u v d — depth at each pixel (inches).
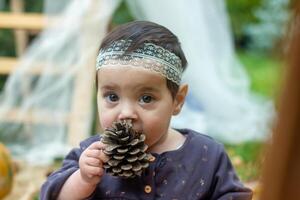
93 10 198.8
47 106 203.2
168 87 63.2
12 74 203.6
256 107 233.6
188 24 219.1
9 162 115.3
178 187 64.5
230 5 406.3
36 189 138.7
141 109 61.7
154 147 66.5
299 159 25.4
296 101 25.2
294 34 26.0
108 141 60.1
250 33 381.7
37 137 202.8
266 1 373.7
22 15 209.3
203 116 230.1
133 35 62.2
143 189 63.8
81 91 199.9
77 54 200.2
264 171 26.7
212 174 66.7
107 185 64.9
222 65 239.0
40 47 202.1
